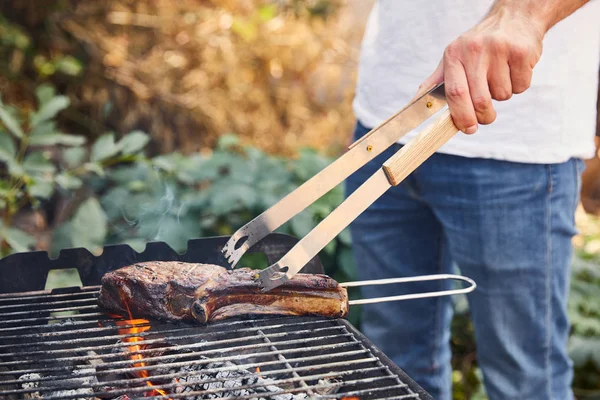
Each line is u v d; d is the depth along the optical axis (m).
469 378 3.11
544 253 1.91
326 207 3.05
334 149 5.10
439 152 1.93
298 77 5.29
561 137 1.84
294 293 1.60
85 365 1.56
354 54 5.42
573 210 1.96
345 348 1.59
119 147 2.90
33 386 1.49
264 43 5.07
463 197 1.93
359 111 2.20
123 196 3.23
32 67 4.48
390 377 1.38
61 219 3.74
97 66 4.56
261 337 1.55
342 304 1.61
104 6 4.60
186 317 1.58
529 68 1.38
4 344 1.61
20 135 2.69
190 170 3.24
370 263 2.34
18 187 2.82
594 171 5.49
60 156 3.95
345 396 1.32
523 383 2.01
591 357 2.88
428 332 2.34
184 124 4.77
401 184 2.12
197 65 4.84
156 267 1.66
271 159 3.33
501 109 1.84
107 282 1.63
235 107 4.95
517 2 1.43
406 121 1.47
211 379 1.38
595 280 3.30
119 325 1.69
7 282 1.88
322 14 5.41
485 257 1.95
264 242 2.01
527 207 1.89
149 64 4.70
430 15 1.91
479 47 1.35
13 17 4.43
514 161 1.85
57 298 1.81
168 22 4.77
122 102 4.61
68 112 4.52
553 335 1.98
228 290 1.59
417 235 2.25
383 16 2.09
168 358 1.44
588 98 1.89
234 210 3.24
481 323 2.03
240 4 5.06
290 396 1.45
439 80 1.51
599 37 1.88
